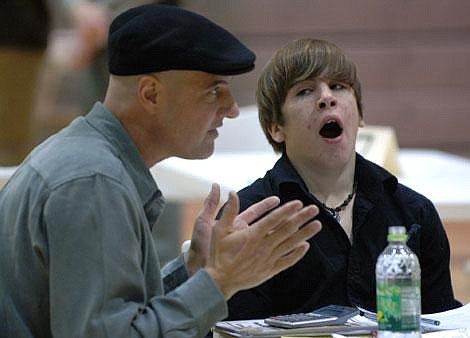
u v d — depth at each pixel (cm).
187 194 981
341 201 632
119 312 495
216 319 512
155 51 521
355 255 621
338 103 620
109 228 499
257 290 617
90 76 1365
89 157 514
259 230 507
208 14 1861
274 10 1994
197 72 526
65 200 501
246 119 1119
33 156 537
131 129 539
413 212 639
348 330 552
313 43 629
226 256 512
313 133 620
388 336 511
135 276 504
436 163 1167
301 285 619
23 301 517
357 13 2056
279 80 628
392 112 2094
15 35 1264
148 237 527
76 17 1344
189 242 629
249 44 1992
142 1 1305
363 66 2081
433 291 648
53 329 500
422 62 2094
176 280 565
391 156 984
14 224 521
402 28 2084
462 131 2122
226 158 1057
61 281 496
